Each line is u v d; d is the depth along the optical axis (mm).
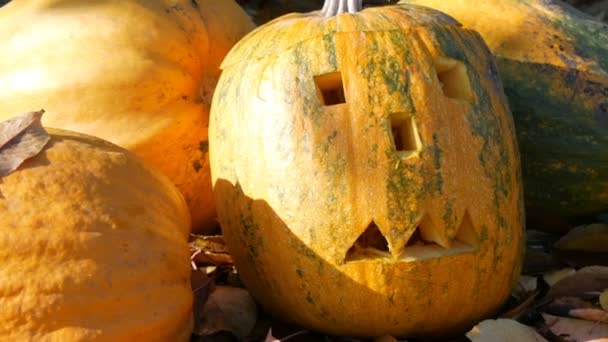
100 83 1053
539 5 1138
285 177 879
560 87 1087
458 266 877
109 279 809
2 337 768
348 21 909
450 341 941
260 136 896
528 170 1104
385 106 872
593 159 1082
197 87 1120
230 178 930
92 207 825
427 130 871
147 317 827
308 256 879
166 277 857
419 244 889
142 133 1056
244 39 984
